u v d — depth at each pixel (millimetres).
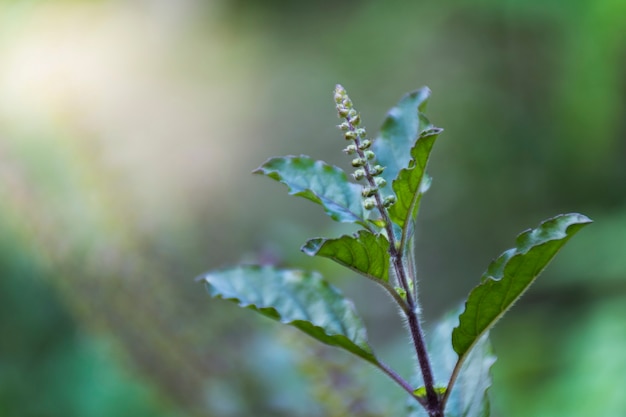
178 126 956
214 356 561
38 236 570
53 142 626
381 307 986
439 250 1283
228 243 639
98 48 861
